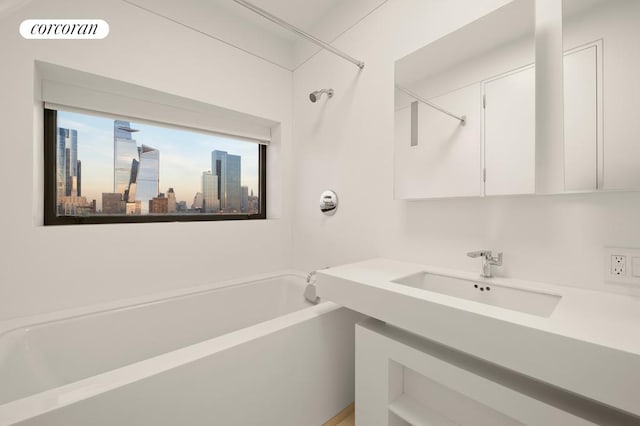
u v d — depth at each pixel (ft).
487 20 3.80
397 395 3.67
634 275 2.86
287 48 7.77
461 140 4.08
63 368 4.43
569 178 3.16
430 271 4.31
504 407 2.55
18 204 4.41
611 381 1.86
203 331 6.00
